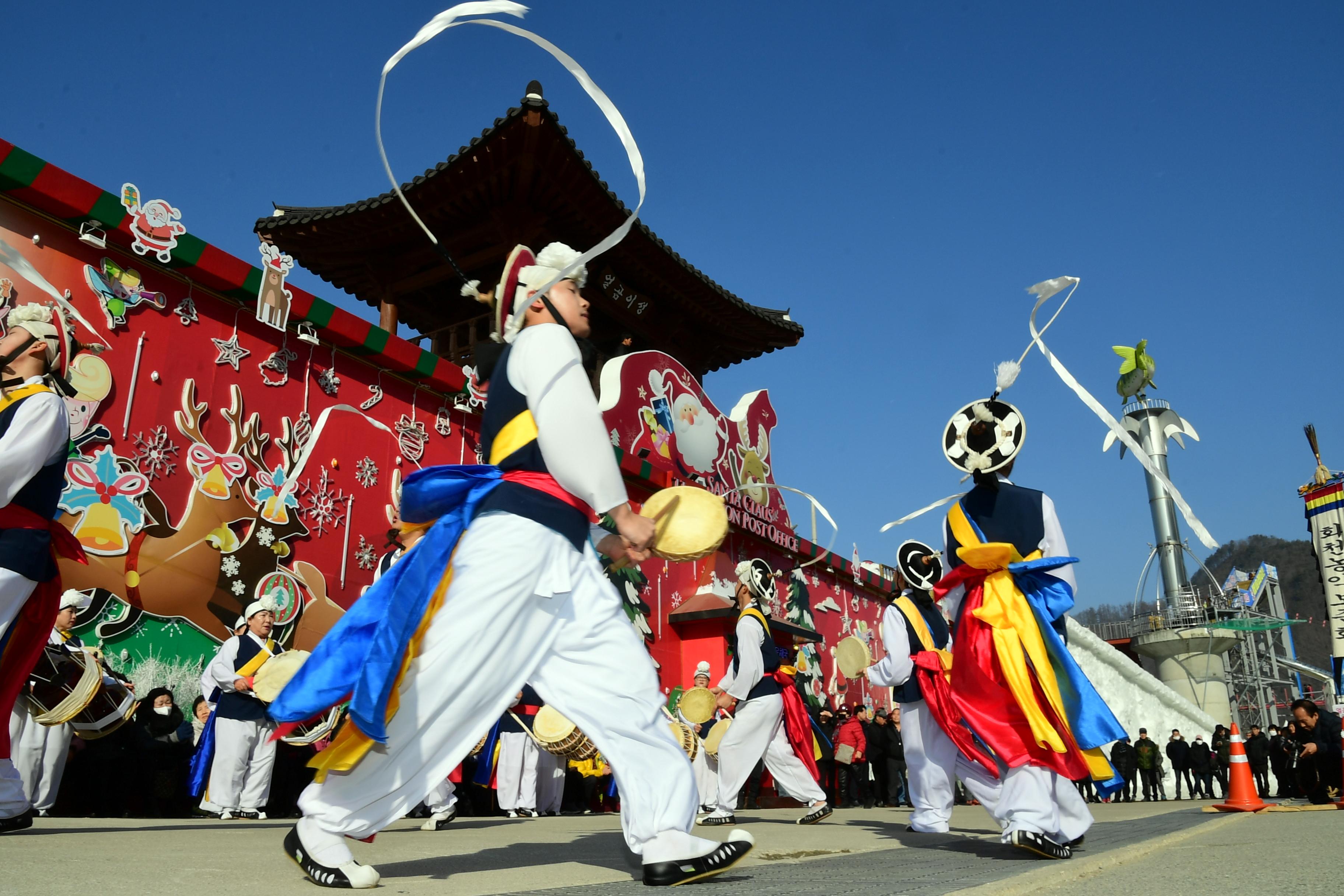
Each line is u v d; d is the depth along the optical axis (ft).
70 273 25.17
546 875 8.86
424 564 7.99
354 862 7.68
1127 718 86.74
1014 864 10.54
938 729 19.45
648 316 72.79
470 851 12.16
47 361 12.09
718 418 56.29
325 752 7.84
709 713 29.94
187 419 27.25
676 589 49.08
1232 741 33.32
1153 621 125.80
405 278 63.57
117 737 23.57
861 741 51.57
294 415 30.55
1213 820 23.57
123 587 24.80
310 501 30.45
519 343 8.77
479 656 7.92
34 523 11.78
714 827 22.93
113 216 25.68
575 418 8.19
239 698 23.12
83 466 24.43
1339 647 74.08
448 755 8.03
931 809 19.51
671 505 9.87
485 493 8.43
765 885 7.80
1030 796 11.55
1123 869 9.55
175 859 9.55
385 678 7.55
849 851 13.25
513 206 58.18
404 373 34.63
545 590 8.14
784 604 58.70
